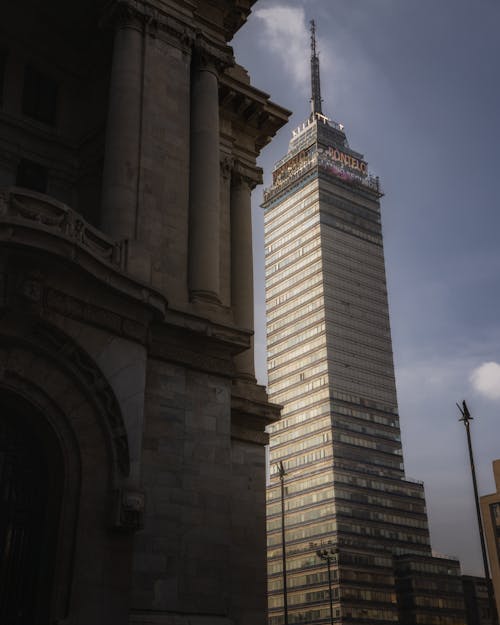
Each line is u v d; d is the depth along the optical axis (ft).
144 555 74.18
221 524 81.92
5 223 65.57
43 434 71.10
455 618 636.89
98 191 102.58
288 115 127.24
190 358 86.43
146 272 82.07
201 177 98.53
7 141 100.53
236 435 103.19
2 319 67.82
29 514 69.67
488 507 449.89
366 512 649.20
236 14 116.98
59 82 109.50
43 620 63.98
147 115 95.40
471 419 140.56
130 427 72.95
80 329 72.08
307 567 631.15
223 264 112.57
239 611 92.17
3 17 103.55
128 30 98.43
